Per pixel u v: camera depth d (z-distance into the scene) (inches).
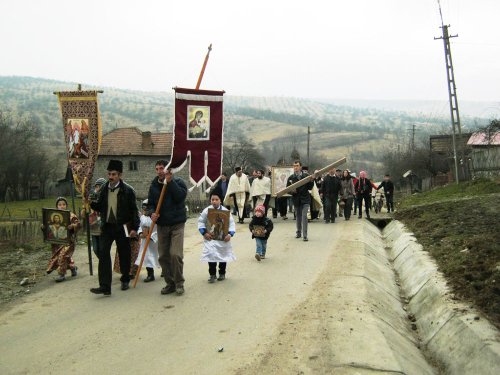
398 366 228.5
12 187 2073.1
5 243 555.5
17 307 325.1
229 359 237.9
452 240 492.4
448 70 1264.8
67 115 399.5
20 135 2119.8
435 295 342.6
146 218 393.4
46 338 268.4
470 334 263.4
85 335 271.9
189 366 230.8
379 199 1020.5
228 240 383.6
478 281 335.6
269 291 358.3
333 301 326.6
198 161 400.8
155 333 274.1
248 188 786.2
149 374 223.5
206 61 406.6
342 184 810.8
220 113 407.2
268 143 6929.1
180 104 394.0
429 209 754.8
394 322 316.8
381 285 402.6
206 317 300.8
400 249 561.6
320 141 6865.2
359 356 237.6
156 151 2149.4
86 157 395.5
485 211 638.5
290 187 591.2
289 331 273.6
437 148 1934.1
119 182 349.4
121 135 2223.2
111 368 229.9
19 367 232.8
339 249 524.4
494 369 229.0
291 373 221.8
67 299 341.4
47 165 2250.2
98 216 412.5
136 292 358.9
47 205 1815.9
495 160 1136.8
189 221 812.0
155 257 391.9
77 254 507.5
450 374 255.0
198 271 427.5
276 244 565.9
